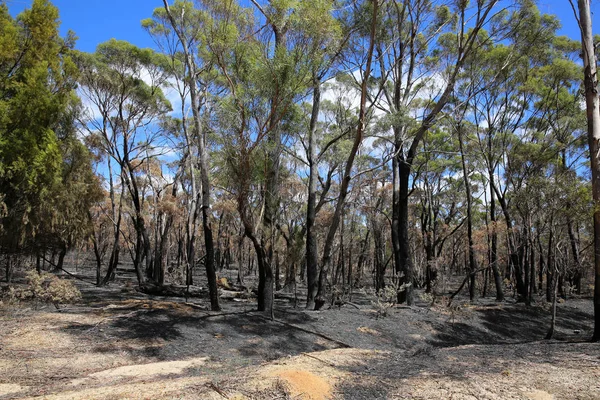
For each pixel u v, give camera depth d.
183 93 18.58
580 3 9.25
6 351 6.94
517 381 4.63
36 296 11.10
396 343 10.80
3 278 17.73
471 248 19.61
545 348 7.16
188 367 6.66
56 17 12.34
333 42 8.64
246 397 3.94
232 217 27.38
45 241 14.38
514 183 17.22
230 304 15.58
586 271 26.22
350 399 4.05
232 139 9.17
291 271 19.52
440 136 25.08
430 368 5.34
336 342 9.80
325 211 24.08
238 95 8.66
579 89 19.47
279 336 9.60
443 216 33.31
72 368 6.44
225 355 7.97
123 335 8.57
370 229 29.69
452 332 12.76
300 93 8.59
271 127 8.73
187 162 23.31
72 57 17.47
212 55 10.06
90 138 19.83
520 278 18.83
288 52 8.30
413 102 18.34
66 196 13.62
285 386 4.14
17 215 11.55
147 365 6.79
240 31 8.74
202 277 32.91
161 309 11.13
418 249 29.72
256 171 9.69
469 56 16.92
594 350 6.70
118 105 19.47
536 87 18.59
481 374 4.94
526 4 13.62
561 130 20.47
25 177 11.01
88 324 9.14
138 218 19.58
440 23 14.16
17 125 11.09
